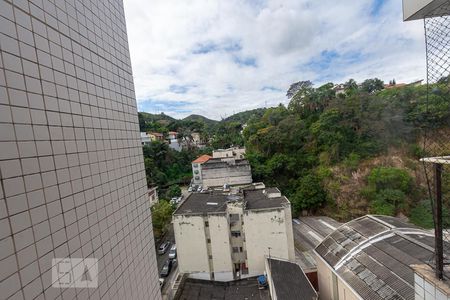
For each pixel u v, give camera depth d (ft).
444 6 13.97
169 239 90.48
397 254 39.40
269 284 50.11
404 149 109.19
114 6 23.11
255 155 123.03
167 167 166.30
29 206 11.37
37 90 12.52
